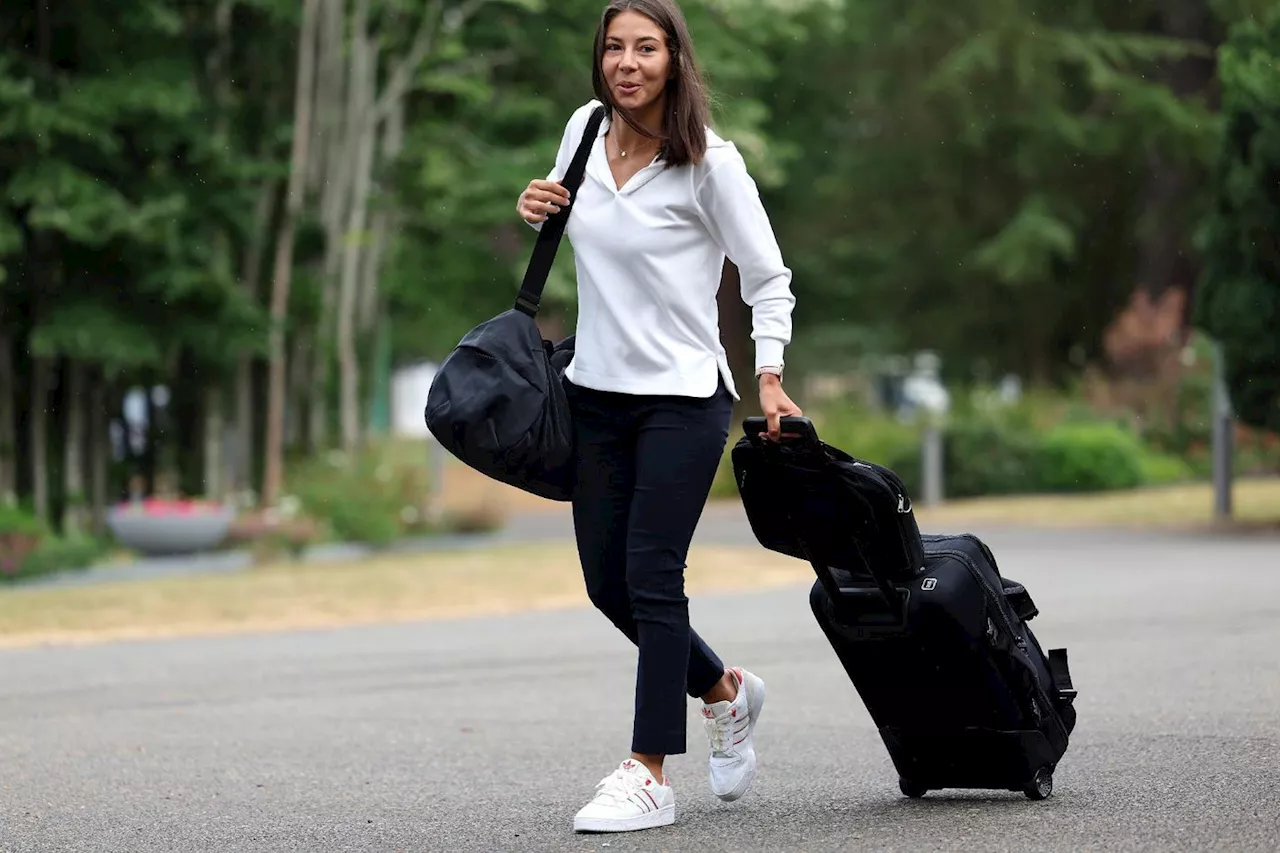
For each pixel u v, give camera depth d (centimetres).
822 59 11031
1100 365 11762
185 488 6425
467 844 1443
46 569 4938
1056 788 1609
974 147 11225
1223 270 5266
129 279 5706
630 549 1472
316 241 6362
